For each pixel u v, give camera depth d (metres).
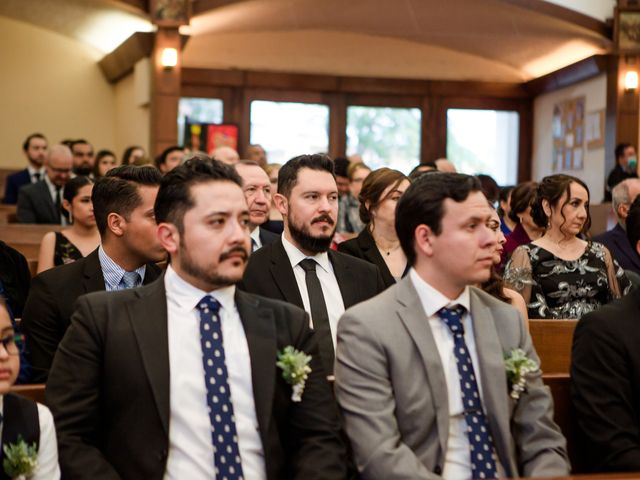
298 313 2.71
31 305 3.34
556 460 2.64
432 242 2.70
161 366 2.51
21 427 2.37
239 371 2.56
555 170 13.34
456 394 2.66
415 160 13.72
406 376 2.65
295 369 2.55
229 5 11.38
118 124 13.46
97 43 13.02
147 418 2.48
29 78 13.23
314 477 2.50
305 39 13.16
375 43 13.36
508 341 2.76
